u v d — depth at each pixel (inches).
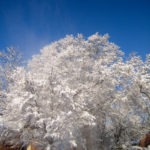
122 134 502.6
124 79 456.8
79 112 330.0
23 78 330.6
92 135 427.2
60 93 307.0
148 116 522.6
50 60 518.3
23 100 300.5
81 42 556.4
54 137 298.4
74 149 358.3
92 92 422.3
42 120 294.5
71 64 466.0
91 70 468.8
